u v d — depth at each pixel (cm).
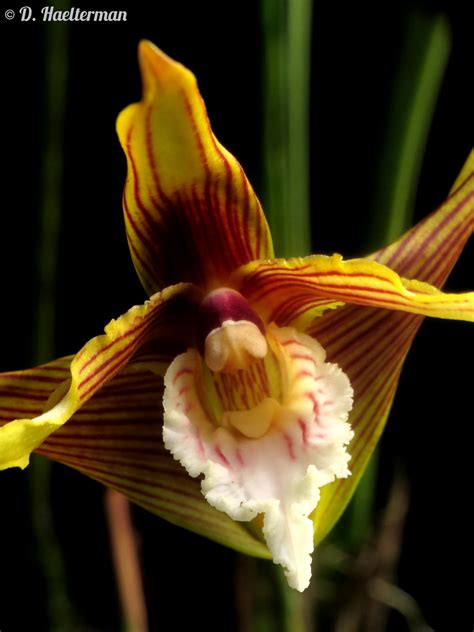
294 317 21
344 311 21
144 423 21
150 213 20
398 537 28
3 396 21
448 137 31
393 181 25
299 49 24
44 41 25
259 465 20
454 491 32
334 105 30
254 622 26
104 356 19
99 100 30
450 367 32
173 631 32
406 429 32
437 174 31
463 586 32
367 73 30
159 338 21
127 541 26
